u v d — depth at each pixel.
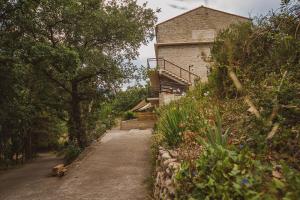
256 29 6.23
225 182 2.76
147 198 7.12
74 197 7.82
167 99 16.48
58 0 14.55
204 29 27.00
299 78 4.23
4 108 13.91
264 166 2.82
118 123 28.19
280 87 3.82
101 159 11.88
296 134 3.41
